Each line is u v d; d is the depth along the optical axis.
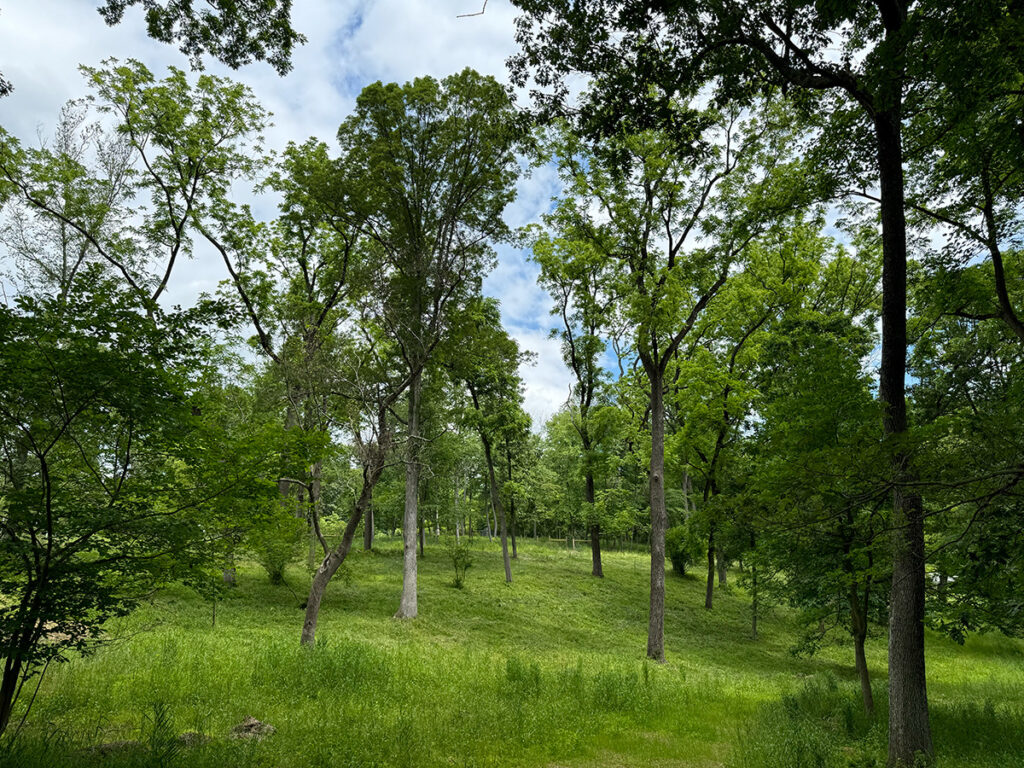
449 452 28.38
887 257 7.81
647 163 17.61
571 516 36.66
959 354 15.68
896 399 7.59
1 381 4.71
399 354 18.72
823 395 9.84
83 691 7.43
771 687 14.40
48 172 16.30
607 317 20.67
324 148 20.22
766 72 7.84
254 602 18.28
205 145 17.80
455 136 18.33
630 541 52.69
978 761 7.63
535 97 7.75
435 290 16.31
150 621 13.43
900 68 5.91
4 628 4.58
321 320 20.83
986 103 7.07
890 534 7.39
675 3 6.50
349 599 20.80
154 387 5.29
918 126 9.28
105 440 5.62
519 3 6.88
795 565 11.55
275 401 17.14
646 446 27.83
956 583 9.27
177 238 17.80
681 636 21.84
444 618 19.92
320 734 6.67
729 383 22.91
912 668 7.20
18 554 4.81
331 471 26.95
